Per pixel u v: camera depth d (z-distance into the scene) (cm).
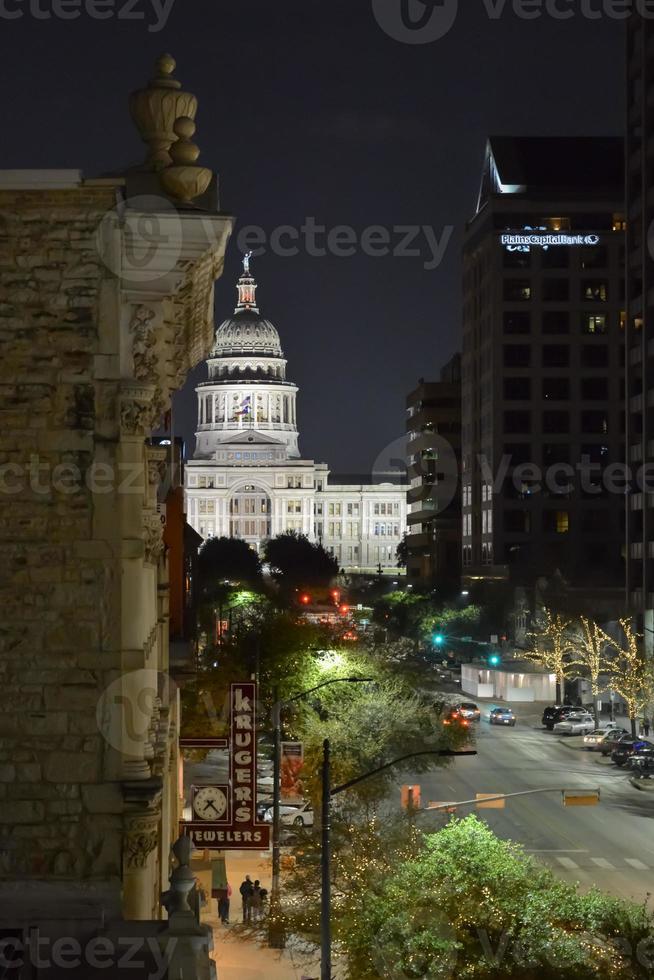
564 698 12294
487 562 18350
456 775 8131
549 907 3148
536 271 18275
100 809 2155
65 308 2159
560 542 17975
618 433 18162
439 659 15150
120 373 2159
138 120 2233
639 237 11925
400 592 19188
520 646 13888
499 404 18162
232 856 6178
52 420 2167
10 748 2156
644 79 11650
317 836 4331
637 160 12056
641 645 11488
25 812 2148
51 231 2152
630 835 6438
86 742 2159
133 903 2156
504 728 10844
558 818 6856
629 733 9538
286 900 4512
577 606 13200
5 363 2159
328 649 7125
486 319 18775
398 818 4522
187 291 2417
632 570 11975
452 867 3234
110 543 2164
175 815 3822
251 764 3750
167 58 2234
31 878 2142
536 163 18762
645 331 11556
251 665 6800
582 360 18225
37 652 2162
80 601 2167
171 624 4631
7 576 2159
